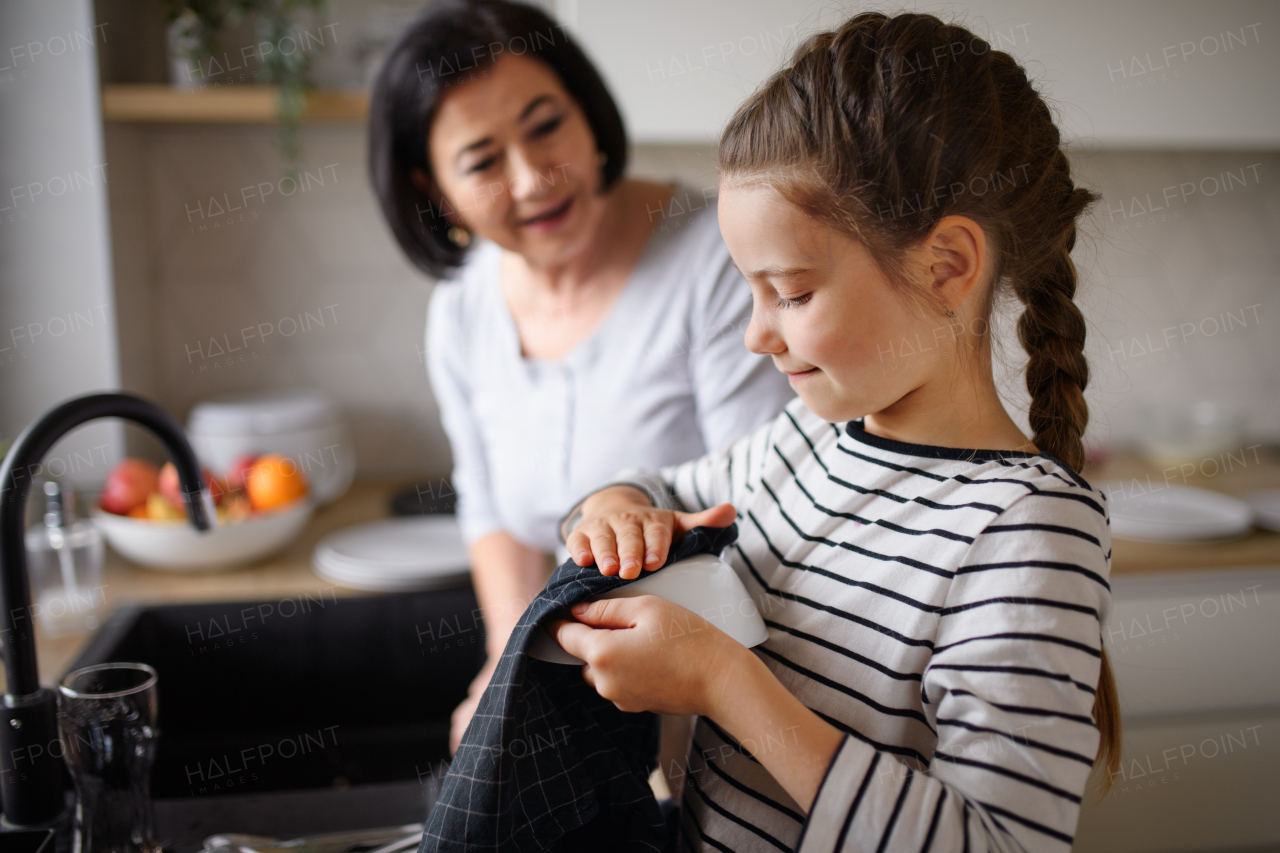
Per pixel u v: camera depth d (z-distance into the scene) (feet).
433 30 3.17
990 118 1.78
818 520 2.02
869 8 3.66
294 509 4.82
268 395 6.00
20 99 4.68
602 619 1.79
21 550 2.25
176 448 2.40
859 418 1.99
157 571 4.75
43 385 4.93
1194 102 4.83
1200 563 4.64
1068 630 1.59
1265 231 6.43
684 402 3.59
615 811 2.01
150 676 2.24
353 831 2.52
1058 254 1.96
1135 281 6.39
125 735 2.09
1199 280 6.45
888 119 1.71
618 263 3.65
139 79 5.50
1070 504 1.70
